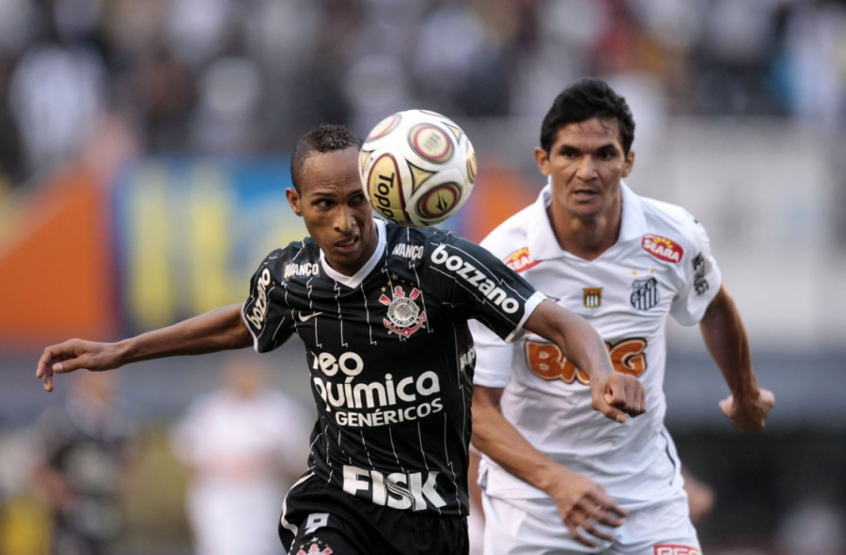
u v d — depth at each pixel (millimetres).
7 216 45688
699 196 44344
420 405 15117
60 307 44156
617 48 51062
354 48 49719
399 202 14164
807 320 44062
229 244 44031
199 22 49281
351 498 15492
